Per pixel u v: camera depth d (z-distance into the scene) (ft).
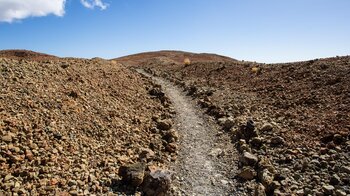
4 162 29.73
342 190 32.14
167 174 33.63
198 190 35.78
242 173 38.06
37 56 152.87
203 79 115.24
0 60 58.23
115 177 34.04
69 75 65.36
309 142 43.57
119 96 67.51
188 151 47.26
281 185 34.83
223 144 49.57
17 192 26.48
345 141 41.42
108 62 103.55
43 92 49.42
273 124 52.60
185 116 66.49
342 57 92.73
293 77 84.38
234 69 118.83
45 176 29.99
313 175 35.83
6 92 44.32
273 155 42.45
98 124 47.21
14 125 35.96
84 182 31.22
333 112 52.49
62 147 36.37
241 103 72.43
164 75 132.77
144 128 53.67
